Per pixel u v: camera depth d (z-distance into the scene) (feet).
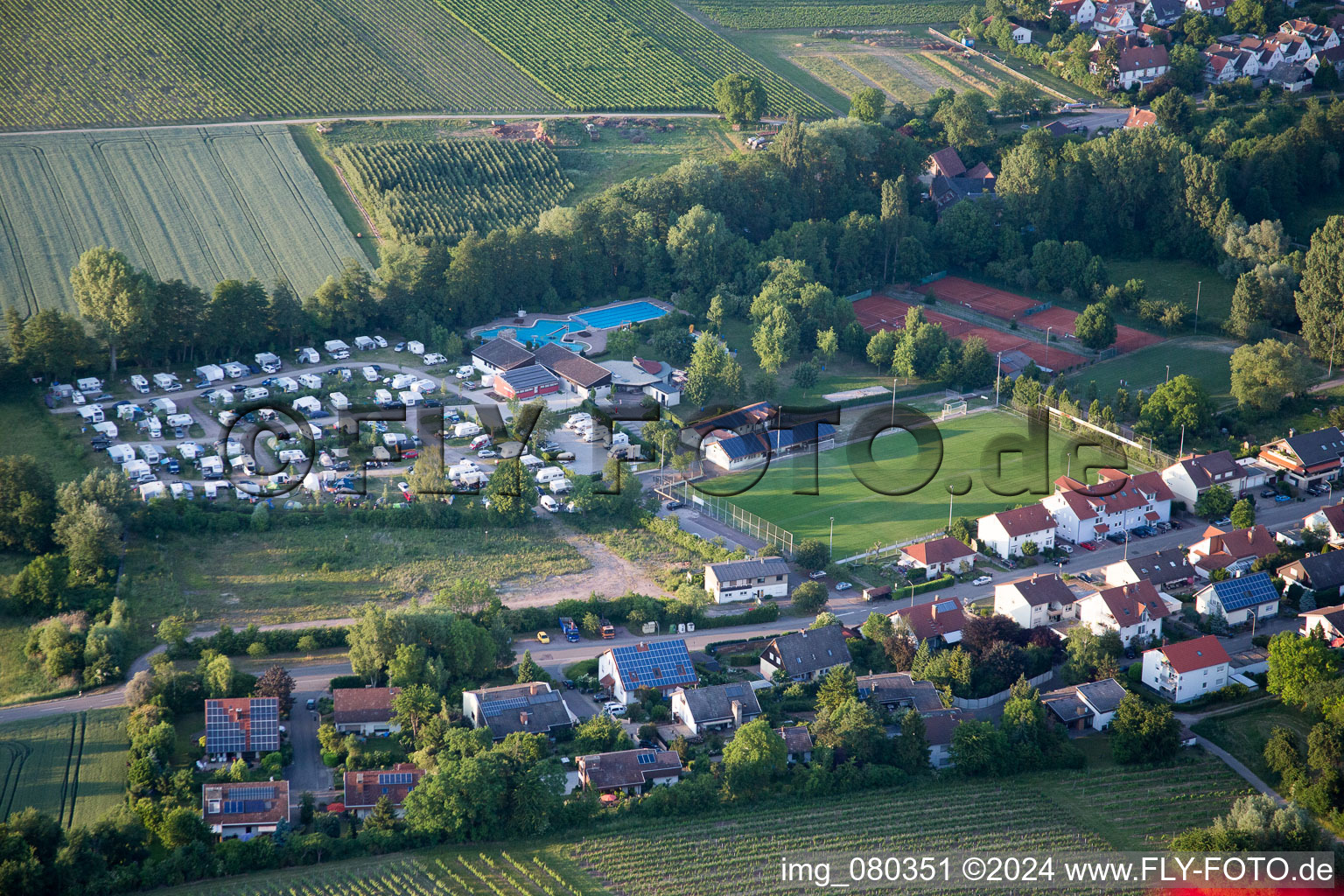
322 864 485.15
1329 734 526.57
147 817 493.77
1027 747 547.49
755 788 526.57
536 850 495.41
